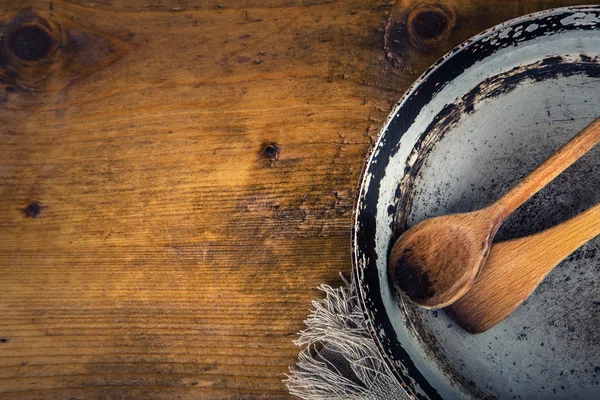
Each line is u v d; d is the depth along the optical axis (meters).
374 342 0.52
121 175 0.61
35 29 0.61
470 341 0.56
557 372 0.55
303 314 0.59
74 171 0.61
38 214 0.61
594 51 0.53
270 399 0.60
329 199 0.59
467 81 0.54
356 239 0.52
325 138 0.59
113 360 0.61
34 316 0.62
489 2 0.57
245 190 0.60
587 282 0.55
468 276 0.53
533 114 0.55
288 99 0.59
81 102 0.61
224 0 0.60
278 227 0.59
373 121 0.58
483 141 0.55
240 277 0.60
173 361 0.61
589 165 0.55
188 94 0.60
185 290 0.60
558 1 0.56
